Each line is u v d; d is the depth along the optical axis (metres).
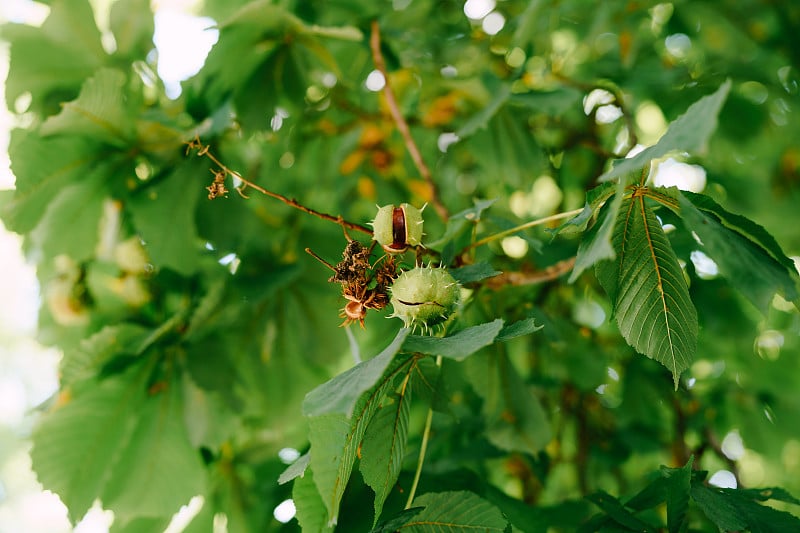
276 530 1.04
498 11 1.27
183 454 0.99
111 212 1.04
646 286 0.80
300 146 1.18
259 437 1.12
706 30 1.28
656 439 1.24
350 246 0.83
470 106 1.19
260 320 1.04
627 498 0.92
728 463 1.13
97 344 0.97
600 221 0.78
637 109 1.34
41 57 1.01
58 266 1.06
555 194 1.38
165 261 1.00
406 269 0.85
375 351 1.02
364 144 1.22
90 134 0.97
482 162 1.15
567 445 1.35
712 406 1.22
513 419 1.02
